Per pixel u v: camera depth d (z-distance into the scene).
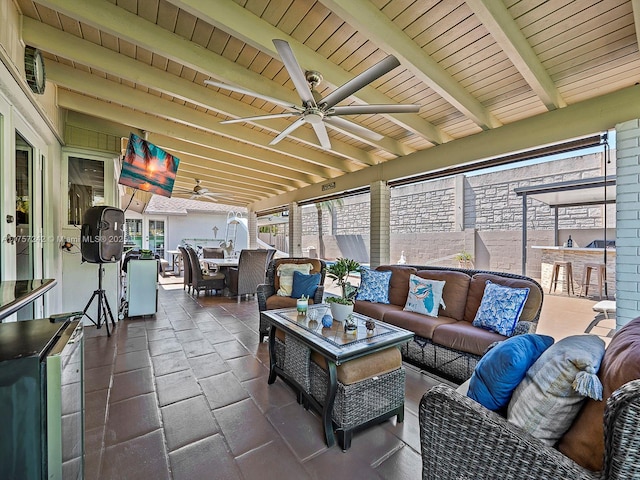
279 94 2.99
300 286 3.76
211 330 3.89
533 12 1.97
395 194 6.50
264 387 2.41
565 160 4.24
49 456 0.79
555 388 0.96
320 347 1.87
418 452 1.71
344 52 2.50
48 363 0.80
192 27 2.26
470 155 3.77
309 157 5.01
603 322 3.63
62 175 3.77
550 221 4.48
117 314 4.19
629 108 2.61
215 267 7.16
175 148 4.63
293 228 7.47
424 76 2.46
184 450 1.68
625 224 2.54
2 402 0.76
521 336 1.33
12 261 2.19
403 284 3.55
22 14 2.15
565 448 0.94
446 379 2.60
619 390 0.77
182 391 2.33
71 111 3.78
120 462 1.58
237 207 12.23
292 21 2.18
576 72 2.54
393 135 4.23
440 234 5.70
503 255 4.90
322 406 1.89
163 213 10.36
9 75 2.02
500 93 2.99
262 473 1.53
